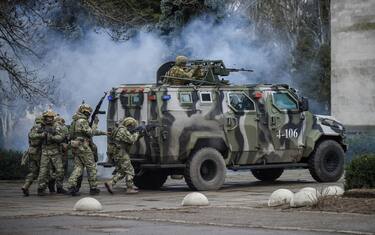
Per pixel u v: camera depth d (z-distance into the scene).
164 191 39.69
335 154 43.28
